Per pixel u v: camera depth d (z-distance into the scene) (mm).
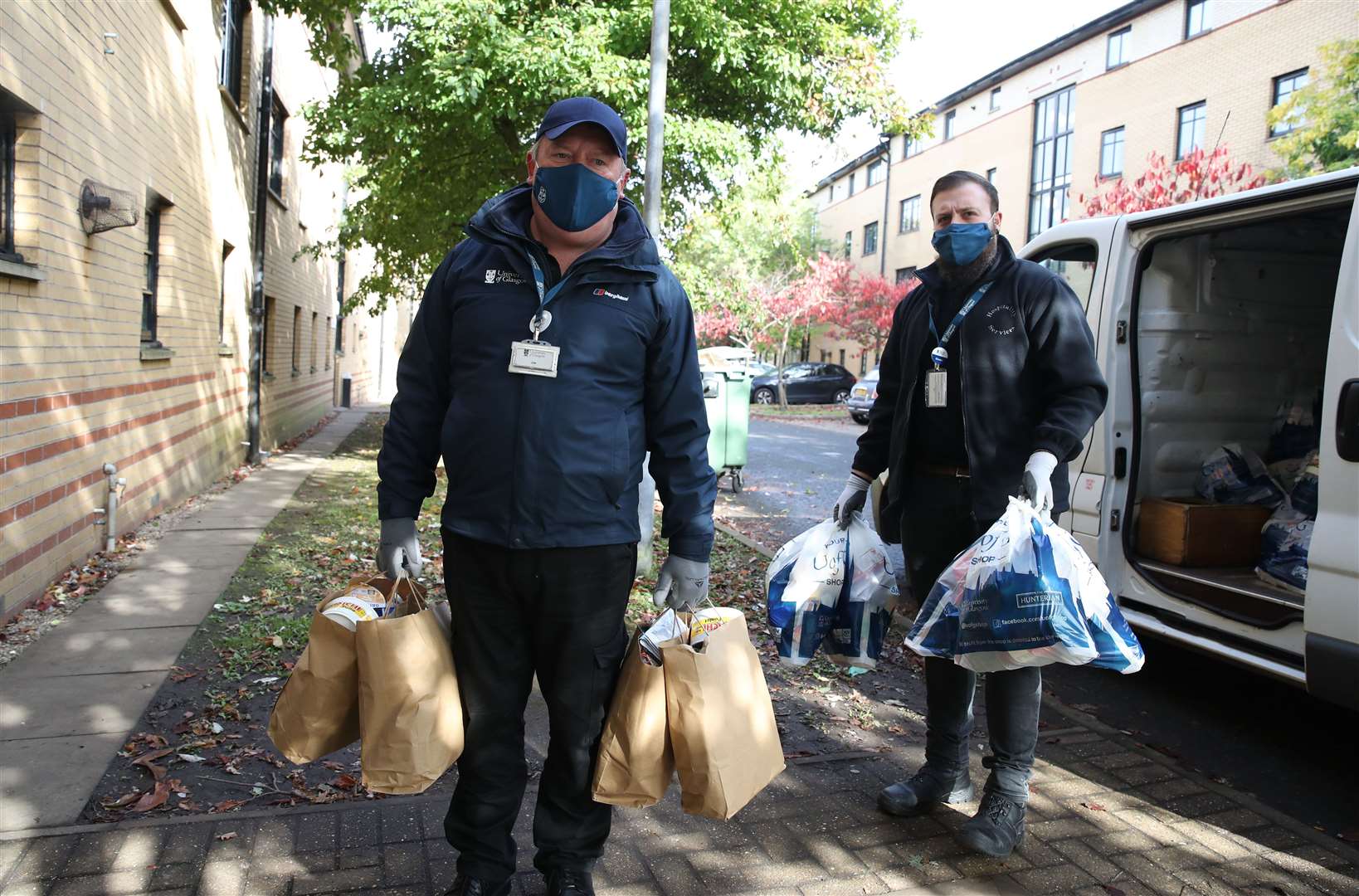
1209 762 3697
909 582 3107
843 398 31547
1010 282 2785
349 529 7340
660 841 2844
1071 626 2496
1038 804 3168
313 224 17312
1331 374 3211
